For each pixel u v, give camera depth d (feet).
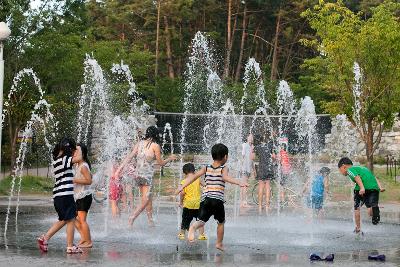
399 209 64.54
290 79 230.07
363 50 92.94
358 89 95.25
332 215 58.44
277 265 28.43
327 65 110.11
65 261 28.50
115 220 50.03
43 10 92.53
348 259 30.83
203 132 167.94
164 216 53.93
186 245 35.65
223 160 35.06
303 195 63.77
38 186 84.17
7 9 88.69
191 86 182.50
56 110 110.52
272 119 154.30
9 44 89.81
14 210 57.26
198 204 39.14
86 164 34.01
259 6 220.64
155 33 214.07
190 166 39.65
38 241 33.17
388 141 139.64
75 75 108.88
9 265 27.27
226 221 51.52
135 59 152.56
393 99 93.66
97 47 135.74
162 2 200.44
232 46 222.69
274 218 54.95
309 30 229.25
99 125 115.85
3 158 112.47
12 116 97.91
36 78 93.81
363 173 45.37
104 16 214.90
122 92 125.59
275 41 219.41
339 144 133.69
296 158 130.72
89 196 34.47
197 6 214.69
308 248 35.35
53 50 93.50
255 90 176.65
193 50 202.69
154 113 165.37
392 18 95.20
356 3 218.18
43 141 113.09
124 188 53.98
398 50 91.25
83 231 34.04
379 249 35.32
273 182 84.84
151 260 29.35
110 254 31.19
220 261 29.40
